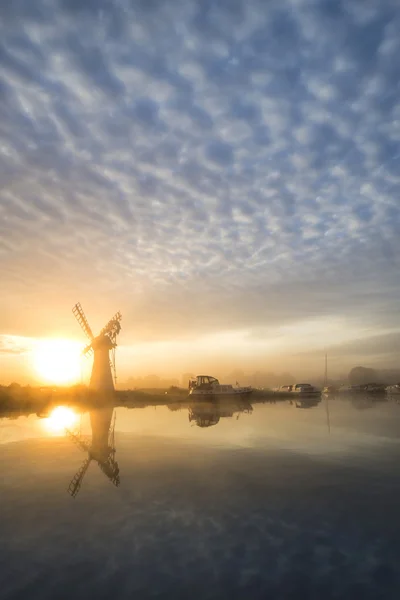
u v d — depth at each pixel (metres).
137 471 11.71
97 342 51.47
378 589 5.39
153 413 30.58
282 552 6.48
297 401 45.28
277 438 17.23
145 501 9.04
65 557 6.46
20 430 20.84
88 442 16.88
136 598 5.30
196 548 6.68
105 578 5.80
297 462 12.59
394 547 6.56
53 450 15.23
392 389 64.38
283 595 5.32
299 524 7.57
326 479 10.54
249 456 13.62
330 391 68.06
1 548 6.82
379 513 8.04
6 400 37.50
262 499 9.02
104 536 7.20
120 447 15.63
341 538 6.94
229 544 6.79
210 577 5.78
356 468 11.71
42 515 8.27
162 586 5.58
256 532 7.25
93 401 42.94
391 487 9.77
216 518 7.95
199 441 16.77
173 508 8.56
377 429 19.56
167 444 16.12
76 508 8.66
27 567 6.17
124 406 38.81
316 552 6.45
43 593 5.45
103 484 10.45
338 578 5.68
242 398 47.16
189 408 35.56
